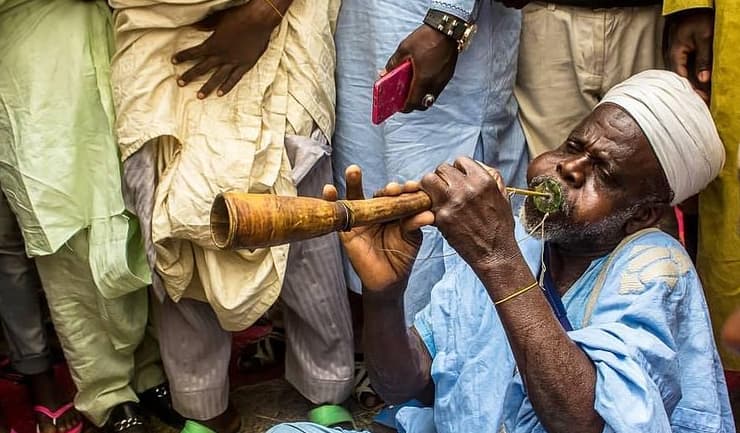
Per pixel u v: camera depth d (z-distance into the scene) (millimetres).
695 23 2393
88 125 2396
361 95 2568
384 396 1917
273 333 3061
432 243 2535
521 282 1567
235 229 1347
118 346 2609
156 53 2322
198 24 2334
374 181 2635
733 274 2457
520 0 2449
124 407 2717
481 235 1552
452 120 2551
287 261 2551
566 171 1734
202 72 2355
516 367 1749
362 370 2896
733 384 2809
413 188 1575
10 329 2633
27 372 2688
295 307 2615
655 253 1713
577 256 1806
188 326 2570
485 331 1794
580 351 1581
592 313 1727
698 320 1732
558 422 1582
